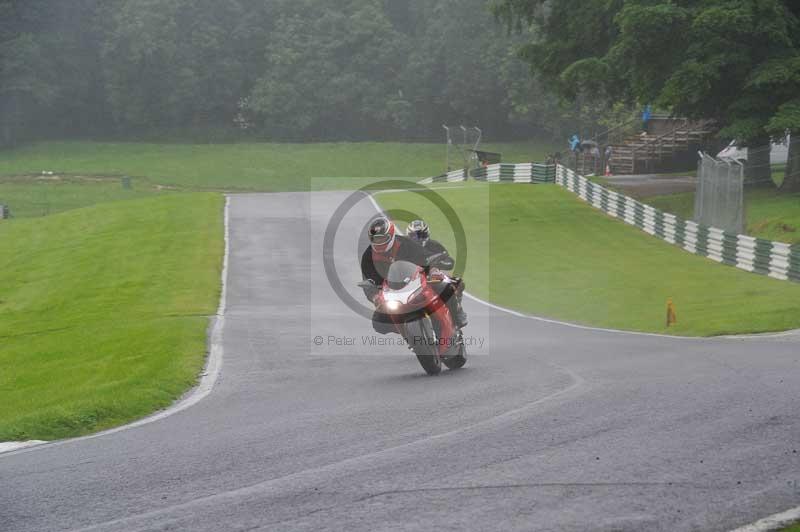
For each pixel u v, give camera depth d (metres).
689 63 116.62
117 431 30.55
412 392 34.00
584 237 123.12
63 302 89.31
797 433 24.17
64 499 21.45
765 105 120.31
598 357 42.25
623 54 127.50
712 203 104.19
